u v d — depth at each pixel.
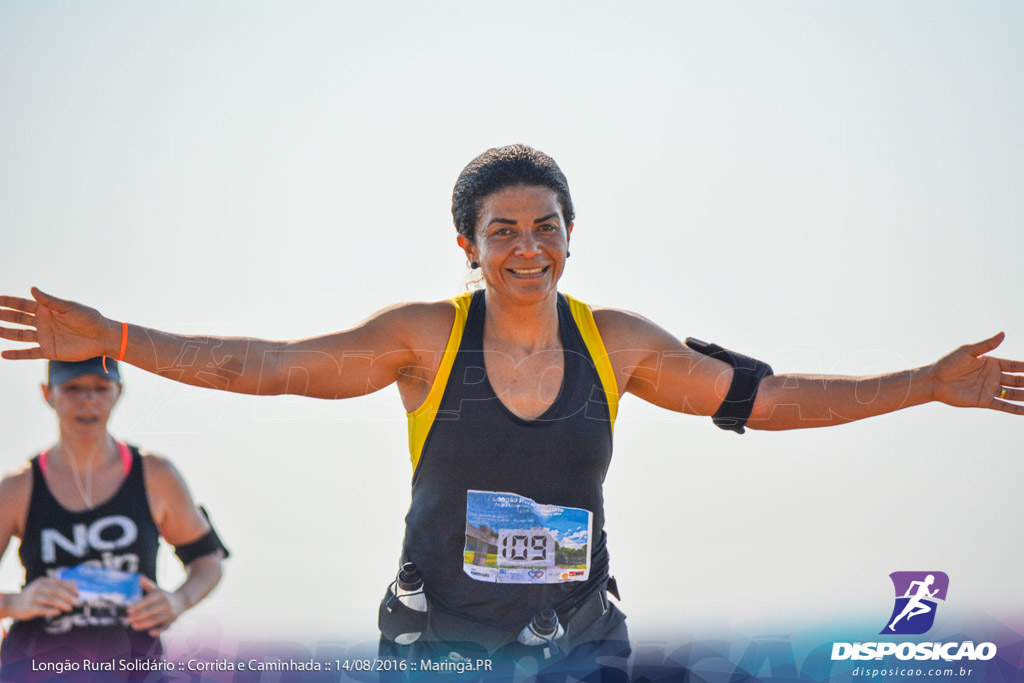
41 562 8.08
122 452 8.29
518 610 7.45
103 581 8.12
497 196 7.22
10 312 6.89
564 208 7.50
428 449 7.37
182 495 8.42
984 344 7.82
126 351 7.05
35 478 8.10
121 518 8.17
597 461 7.50
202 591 8.38
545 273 7.20
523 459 7.29
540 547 7.43
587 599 7.71
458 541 7.41
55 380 8.09
